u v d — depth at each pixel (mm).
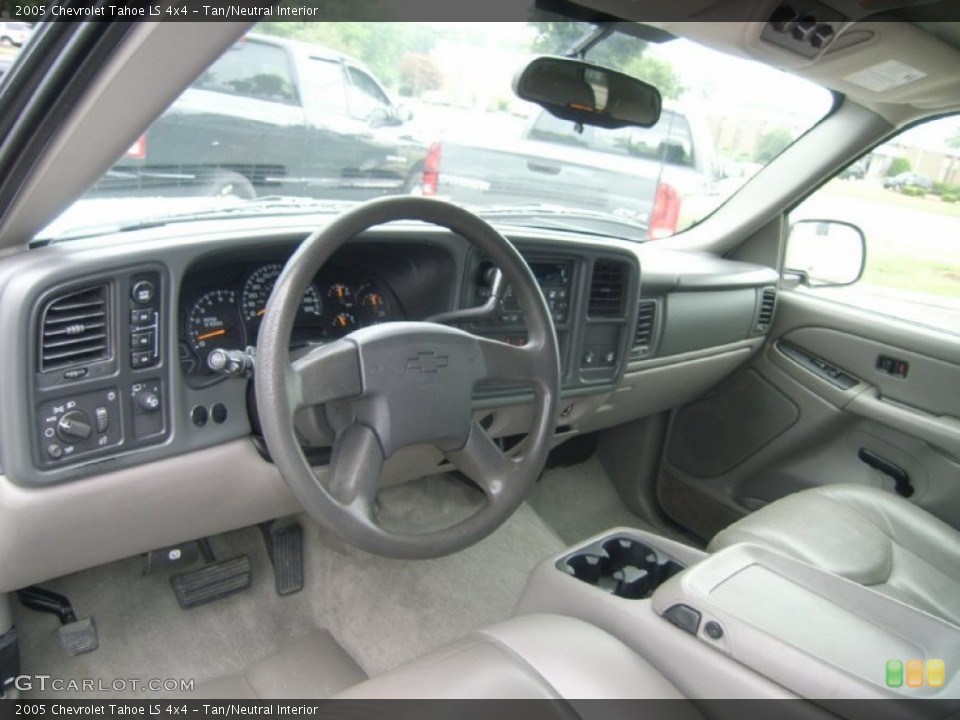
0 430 1213
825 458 2502
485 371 1337
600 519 2771
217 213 1648
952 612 1649
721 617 1181
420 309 1763
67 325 1229
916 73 1821
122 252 1263
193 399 1420
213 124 1723
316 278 1652
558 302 1942
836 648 1142
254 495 1565
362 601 2070
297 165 2084
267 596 1997
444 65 2336
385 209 1205
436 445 1324
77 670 1717
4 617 1527
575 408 2141
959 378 2184
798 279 2684
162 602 1889
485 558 2340
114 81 919
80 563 1458
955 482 2213
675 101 2377
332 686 1826
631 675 1102
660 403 2539
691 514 2793
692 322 2350
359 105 2297
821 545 1702
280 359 1105
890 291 2396
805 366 2525
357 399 1215
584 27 1810
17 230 1213
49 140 1030
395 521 2316
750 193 2672
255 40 1771
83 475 1298
